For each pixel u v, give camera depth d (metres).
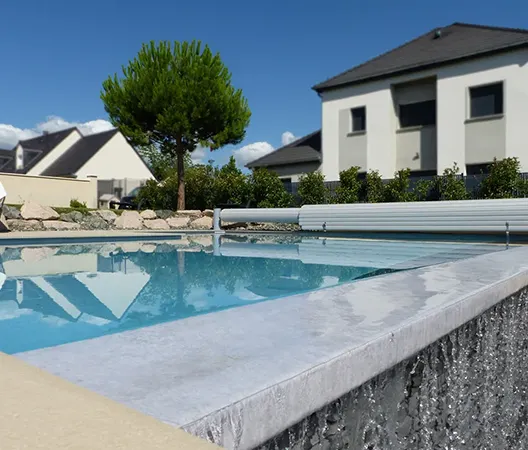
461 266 2.60
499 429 2.31
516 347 2.50
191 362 0.99
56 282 3.22
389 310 1.50
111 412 0.68
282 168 20.16
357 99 16.75
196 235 8.69
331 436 1.12
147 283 3.17
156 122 13.56
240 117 14.39
